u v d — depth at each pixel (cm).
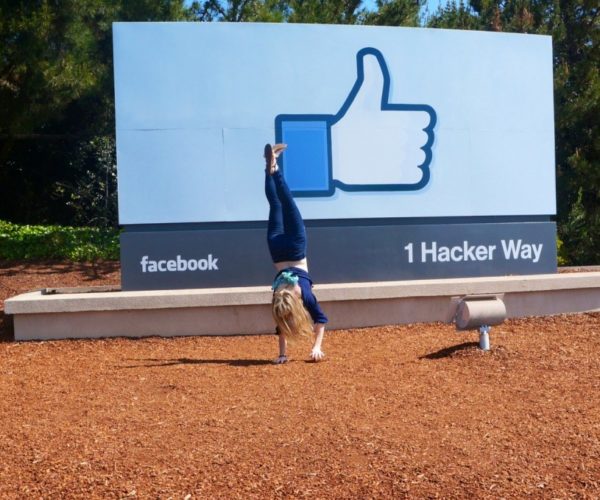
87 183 2092
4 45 1441
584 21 1903
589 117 1834
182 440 504
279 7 1731
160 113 944
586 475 450
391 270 981
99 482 442
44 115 1582
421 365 696
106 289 1070
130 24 942
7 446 495
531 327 882
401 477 448
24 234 1573
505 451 485
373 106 985
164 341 843
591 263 1845
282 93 966
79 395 614
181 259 941
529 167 1036
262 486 438
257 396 602
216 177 952
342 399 592
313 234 961
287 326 677
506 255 1021
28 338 846
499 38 1027
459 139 1010
